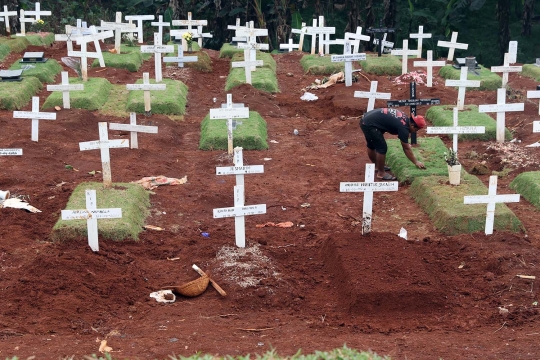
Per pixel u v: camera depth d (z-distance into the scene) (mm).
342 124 15508
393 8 23969
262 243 9445
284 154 13508
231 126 13141
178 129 15078
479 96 17516
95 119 15125
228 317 7684
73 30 20953
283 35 25422
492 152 13172
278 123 15586
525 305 7871
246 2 26781
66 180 11461
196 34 22562
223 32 27734
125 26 21078
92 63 19859
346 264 8344
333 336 7055
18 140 12977
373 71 20156
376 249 8719
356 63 21297
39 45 22703
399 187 11602
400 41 28469
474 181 11156
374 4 29250
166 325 7340
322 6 27016
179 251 9234
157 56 17578
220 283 8352
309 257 9086
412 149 12695
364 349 6504
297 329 7289
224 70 20734
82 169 12023
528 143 13617
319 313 7793
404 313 7727
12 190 10875
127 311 7730
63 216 8734
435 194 10625
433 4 29125
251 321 7547
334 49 28516
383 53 23094
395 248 8773
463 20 27719
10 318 7355
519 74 19500
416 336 7047
